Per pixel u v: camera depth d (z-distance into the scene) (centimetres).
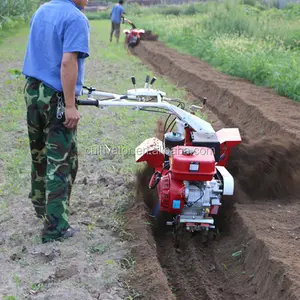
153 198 568
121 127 862
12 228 489
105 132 834
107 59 1750
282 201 585
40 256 433
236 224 517
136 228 487
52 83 425
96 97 1048
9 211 527
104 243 463
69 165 455
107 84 1259
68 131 441
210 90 1202
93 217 517
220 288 433
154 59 1877
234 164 622
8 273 408
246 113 961
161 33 2623
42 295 379
